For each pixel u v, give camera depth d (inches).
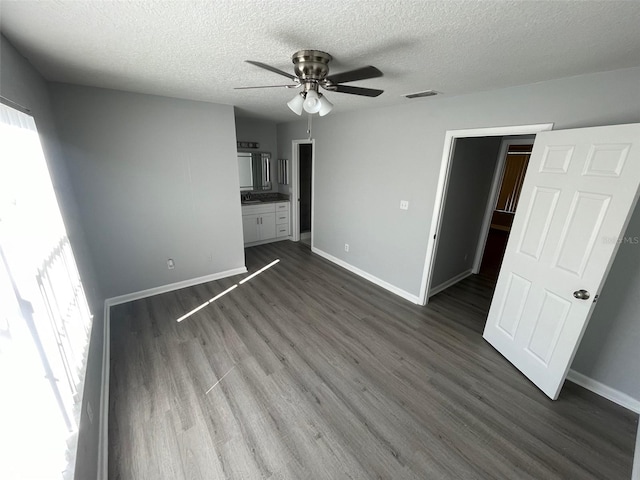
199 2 42.7
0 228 35.0
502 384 82.8
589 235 68.1
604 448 64.4
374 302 129.9
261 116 170.2
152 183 119.7
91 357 67.1
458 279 156.2
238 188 145.1
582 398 78.4
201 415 70.4
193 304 123.9
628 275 71.6
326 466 59.5
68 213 82.1
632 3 39.4
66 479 38.1
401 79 81.0
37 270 44.7
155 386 78.9
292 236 224.5
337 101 113.7
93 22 49.4
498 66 68.3
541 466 60.2
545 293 79.4
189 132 123.6
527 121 83.8
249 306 123.4
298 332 105.4
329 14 45.9
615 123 68.7
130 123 109.3
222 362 88.9
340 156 156.3
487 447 64.0
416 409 73.6
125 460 59.5
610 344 76.6
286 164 210.4
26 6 43.4
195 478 56.7
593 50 56.4
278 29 51.8
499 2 40.8
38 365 37.4
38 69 77.1
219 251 147.6
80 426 46.4
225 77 85.0
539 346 81.2
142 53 64.8
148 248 125.6
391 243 136.4
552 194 77.2
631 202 60.6
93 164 105.1
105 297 119.2
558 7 41.7
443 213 119.3
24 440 32.4
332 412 72.1
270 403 74.4
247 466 59.1
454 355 95.0
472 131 97.0
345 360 91.2
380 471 58.7
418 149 115.6
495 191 151.6
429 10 43.9
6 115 45.9
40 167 61.7
